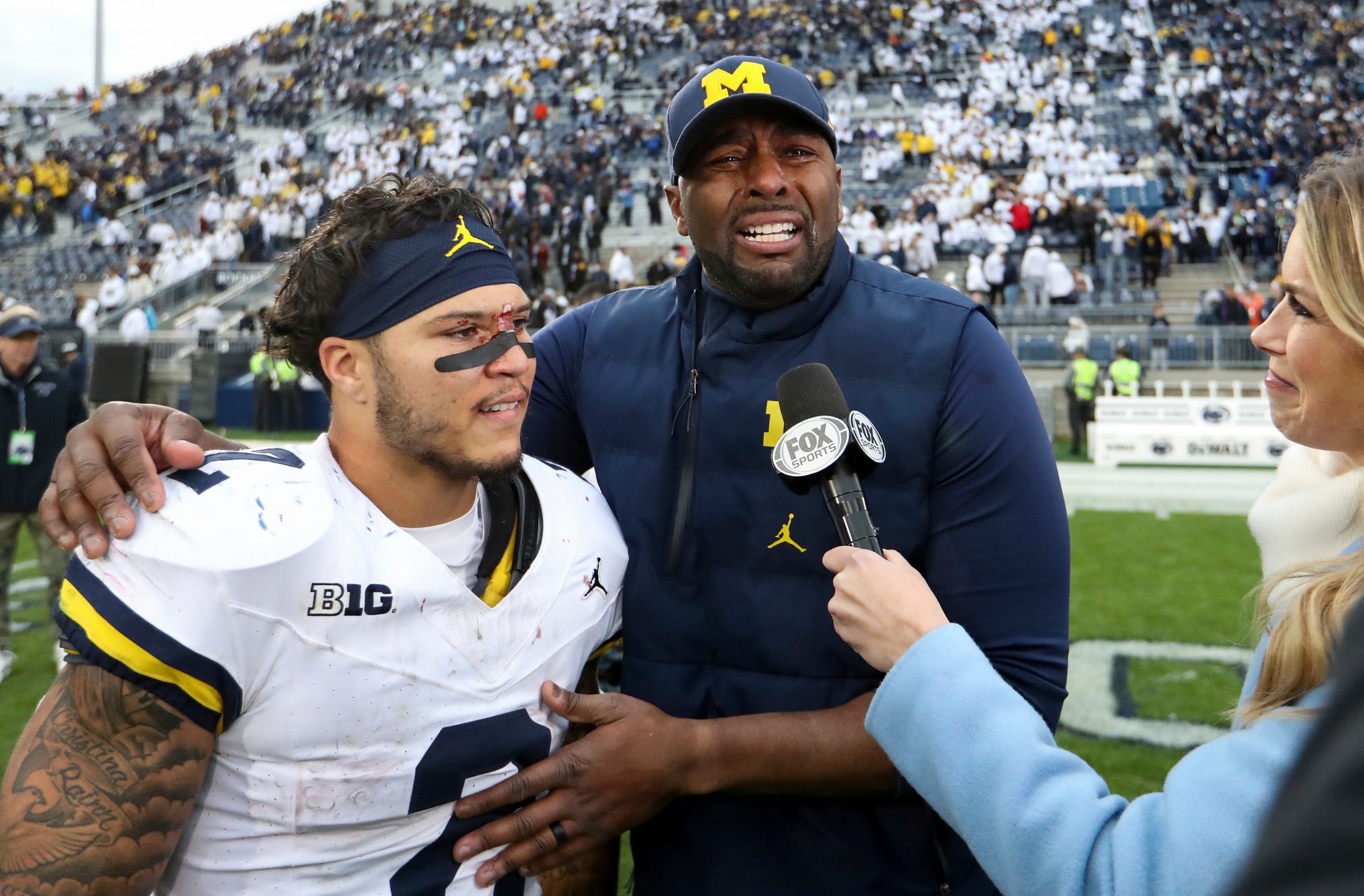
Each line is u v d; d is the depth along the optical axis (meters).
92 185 23.45
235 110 30.78
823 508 1.44
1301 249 0.98
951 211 17.86
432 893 1.23
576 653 1.37
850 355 1.49
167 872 1.18
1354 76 25.39
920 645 1.02
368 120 28.27
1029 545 1.41
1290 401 1.13
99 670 1.06
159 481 1.13
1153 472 10.85
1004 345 1.50
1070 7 29.08
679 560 1.51
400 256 1.18
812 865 1.44
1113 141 22.19
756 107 1.41
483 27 33.84
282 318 1.25
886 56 26.69
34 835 1.02
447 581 1.21
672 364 1.59
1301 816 0.36
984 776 0.93
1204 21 28.41
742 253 1.46
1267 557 1.77
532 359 1.26
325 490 1.20
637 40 31.14
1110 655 4.89
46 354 14.26
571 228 17.86
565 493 1.44
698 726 1.37
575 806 1.29
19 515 4.54
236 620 1.07
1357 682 0.38
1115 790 3.36
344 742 1.15
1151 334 14.08
